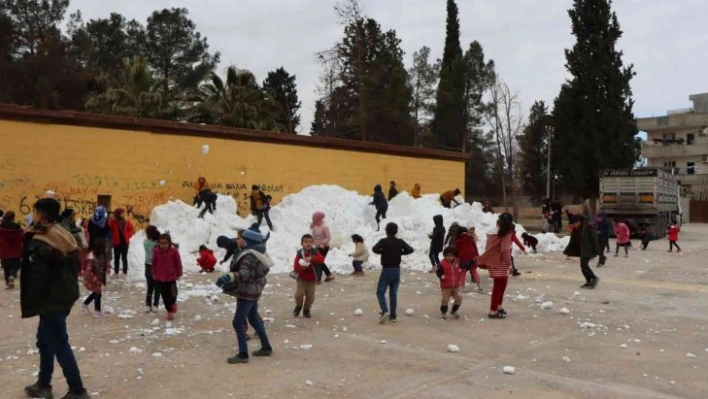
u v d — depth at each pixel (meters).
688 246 26.91
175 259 9.84
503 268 10.16
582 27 46.94
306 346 8.08
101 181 18.97
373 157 26.09
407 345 8.30
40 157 17.86
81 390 5.85
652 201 31.75
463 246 13.21
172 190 20.48
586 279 13.81
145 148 19.92
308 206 20.45
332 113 52.34
